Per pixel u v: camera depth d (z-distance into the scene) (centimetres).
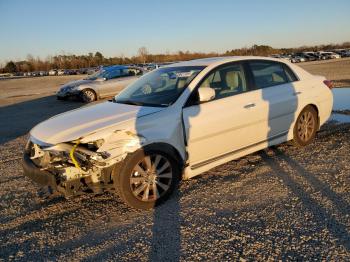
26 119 1104
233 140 466
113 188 402
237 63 489
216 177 474
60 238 350
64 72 6788
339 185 422
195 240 326
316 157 524
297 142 565
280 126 527
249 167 501
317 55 5641
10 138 822
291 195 404
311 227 333
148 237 338
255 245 311
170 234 340
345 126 702
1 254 328
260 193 415
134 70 1573
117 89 1519
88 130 375
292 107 534
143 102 445
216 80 460
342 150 548
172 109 412
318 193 404
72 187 373
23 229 374
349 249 295
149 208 396
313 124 579
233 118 455
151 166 393
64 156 373
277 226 339
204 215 372
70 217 393
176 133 407
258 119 488
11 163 611
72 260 311
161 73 509
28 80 4412
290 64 560
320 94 577
